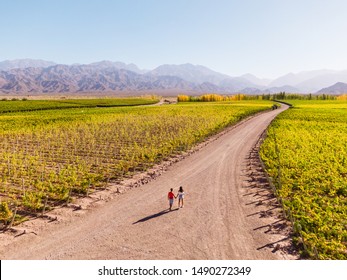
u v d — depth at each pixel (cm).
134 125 6688
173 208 2286
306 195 2498
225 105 15188
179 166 3553
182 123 7012
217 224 2012
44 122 7531
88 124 7138
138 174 3222
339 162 3556
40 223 2019
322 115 9531
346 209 2205
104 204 2364
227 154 4200
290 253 1667
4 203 2023
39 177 2933
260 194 2588
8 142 5025
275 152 4091
